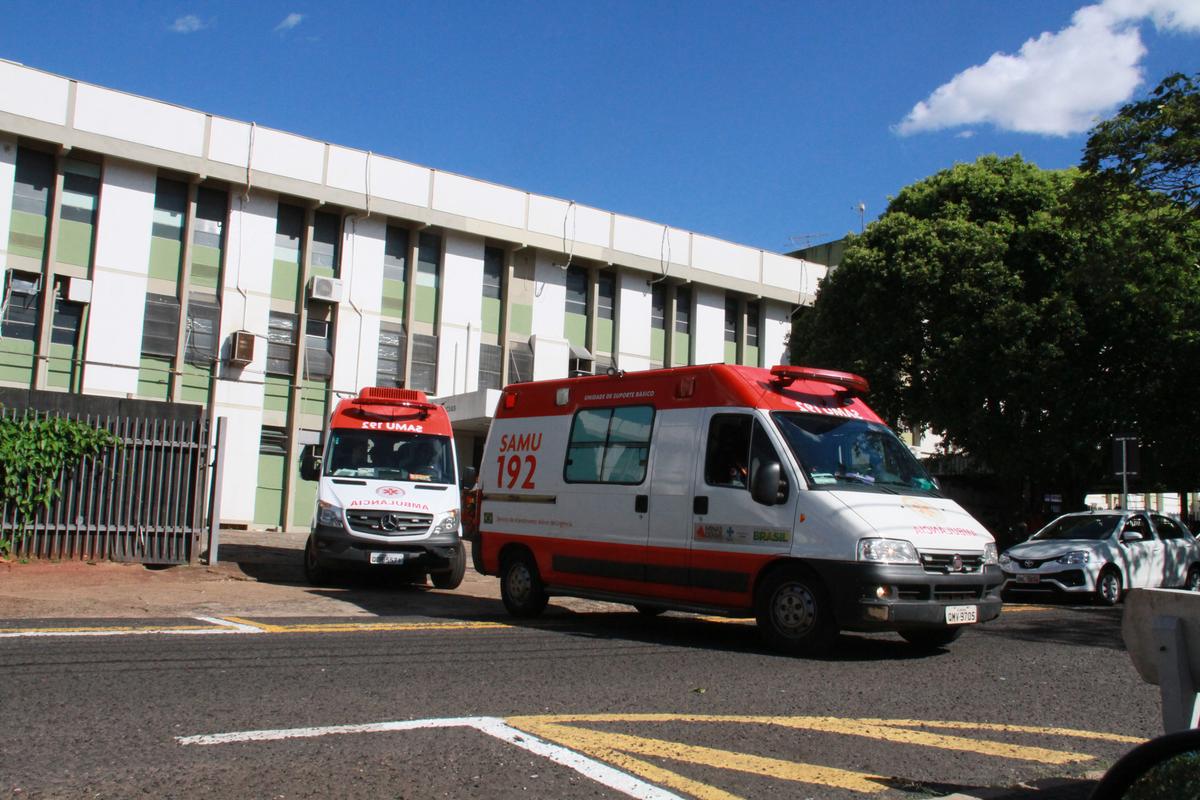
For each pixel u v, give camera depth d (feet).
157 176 87.25
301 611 35.50
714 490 30.55
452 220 99.25
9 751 15.02
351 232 95.55
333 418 47.65
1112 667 27.84
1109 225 67.15
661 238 114.21
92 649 24.18
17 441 42.70
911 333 75.87
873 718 19.71
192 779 13.93
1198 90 53.93
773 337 125.08
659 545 31.81
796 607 28.02
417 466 47.16
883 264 77.25
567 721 18.17
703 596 30.42
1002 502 101.19
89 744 15.55
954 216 77.56
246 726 16.98
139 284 85.30
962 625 28.14
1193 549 56.49
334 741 16.16
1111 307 68.23
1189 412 71.10
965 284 72.54
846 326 82.07
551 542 35.63
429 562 44.93
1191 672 12.32
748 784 14.67
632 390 34.40
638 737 17.16
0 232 79.82
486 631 31.37
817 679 23.93
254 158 89.51
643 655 27.02
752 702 20.77
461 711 18.71
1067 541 51.80
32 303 81.35
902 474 30.81
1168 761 8.20
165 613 32.89
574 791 13.97
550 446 36.76
